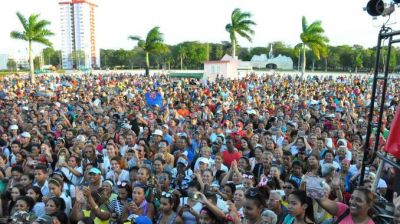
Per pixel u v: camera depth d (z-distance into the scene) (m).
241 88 30.23
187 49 97.25
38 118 15.50
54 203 6.09
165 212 5.93
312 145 10.35
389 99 17.53
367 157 3.89
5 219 6.46
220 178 8.13
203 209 5.11
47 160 9.71
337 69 87.88
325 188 4.21
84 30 134.25
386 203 3.86
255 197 4.83
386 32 3.59
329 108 16.88
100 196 6.55
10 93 27.31
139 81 41.62
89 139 11.20
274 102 20.62
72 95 25.12
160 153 9.05
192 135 12.11
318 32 47.31
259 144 9.92
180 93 25.52
